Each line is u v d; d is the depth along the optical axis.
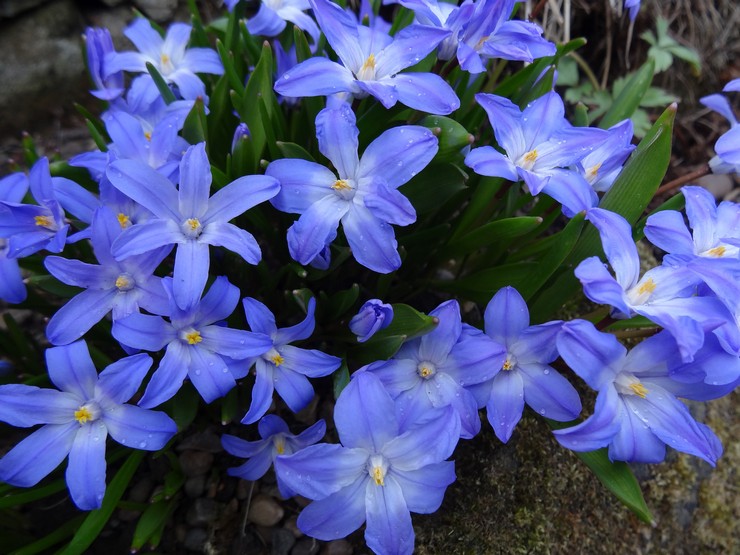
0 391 0.13
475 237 0.16
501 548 0.17
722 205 0.15
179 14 0.28
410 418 0.14
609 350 0.12
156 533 0.16
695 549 0.20
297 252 0.13
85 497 0.13
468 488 0.18
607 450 0.14
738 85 0.16
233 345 0.13
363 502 0.13
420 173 0.15
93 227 0.13
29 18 0.25
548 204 0.18
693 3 0.28
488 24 0.15
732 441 0.21
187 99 0.18
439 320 0.14
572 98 0.26
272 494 0.17
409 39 0.15
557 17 0.25
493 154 0.14
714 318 0.12
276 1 0.18
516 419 0.14
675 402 0.13
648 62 0.18
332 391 0.19
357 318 0.14
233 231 0.13
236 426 0.18
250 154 0.16
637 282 0.13
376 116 0.15
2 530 0.16
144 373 0.13
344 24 0.15
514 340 0.14
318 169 0.14
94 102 0.26
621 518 0.19
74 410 0.13
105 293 0.14
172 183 0.14
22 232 0.14
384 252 0.13
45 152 0.25
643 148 0.15
